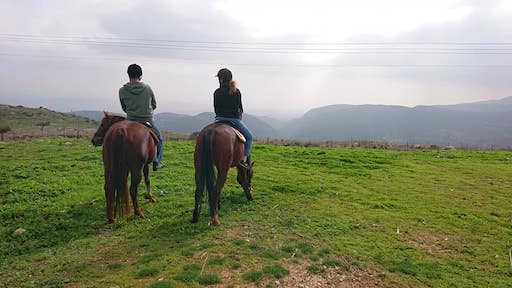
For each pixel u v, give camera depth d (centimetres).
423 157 2031
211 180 770
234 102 866
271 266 610
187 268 589
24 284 566
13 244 749
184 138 3164
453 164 1830
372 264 677
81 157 1598
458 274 678
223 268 599
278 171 1477
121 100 896
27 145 1967
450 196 1212
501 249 809
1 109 6272
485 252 788
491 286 639
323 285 587
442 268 692
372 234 827
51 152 1742
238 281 565
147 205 962
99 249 697
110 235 774
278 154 1933
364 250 730
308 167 1616
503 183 1435
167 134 3609
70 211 907
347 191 1202
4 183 1145
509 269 712
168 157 1666
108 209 807
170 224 825
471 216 1009
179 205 972
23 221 855
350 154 1992
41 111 6675
